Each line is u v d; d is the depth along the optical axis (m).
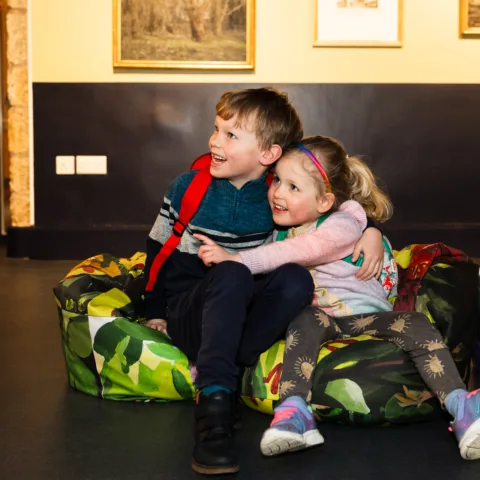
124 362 2.09
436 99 5.08
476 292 2.23
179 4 4.94
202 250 1.85
